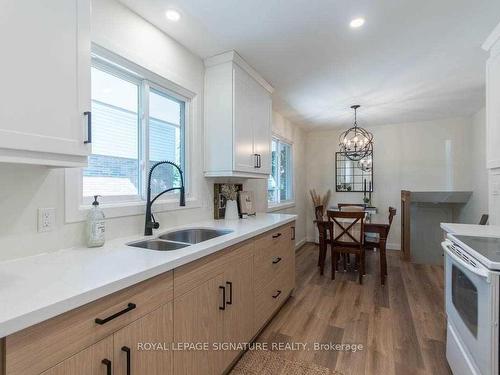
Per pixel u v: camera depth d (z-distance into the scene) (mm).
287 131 4645
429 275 3588
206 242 1547
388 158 5086
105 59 1624
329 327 2268
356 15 1820
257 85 2770
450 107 3947
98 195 1634
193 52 2293
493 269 1134
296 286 3189
